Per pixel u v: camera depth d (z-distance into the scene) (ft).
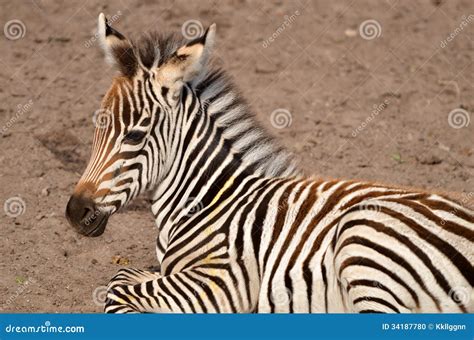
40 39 63.82
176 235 30.86
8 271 35.94
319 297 28.02
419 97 55.93
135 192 30.40
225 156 31.32
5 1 70.03
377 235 26.66
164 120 30.32
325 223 28.50
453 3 71.46
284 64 60.80
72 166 46.34
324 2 71.41
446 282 26.30
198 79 31.42
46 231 39.58
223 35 64.80
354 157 47.75
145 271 32.60
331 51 62.95
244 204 30.22
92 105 53.83
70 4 69.67
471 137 50.49
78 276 35.94
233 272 29.07
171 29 64.18
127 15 67.15
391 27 66.90
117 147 29.55
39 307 33.37
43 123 51.19
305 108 54.24
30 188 43.78
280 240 28.94
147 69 30.27
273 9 69.77
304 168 46.03
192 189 31.22
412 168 46.50
